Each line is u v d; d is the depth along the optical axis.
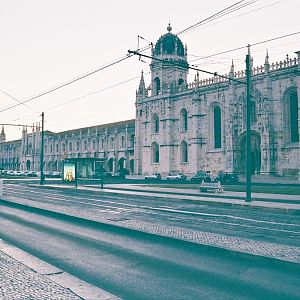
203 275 8.66
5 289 7.02
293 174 60.62
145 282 8.14
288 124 62.50
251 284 7.96
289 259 9.41
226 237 12.59
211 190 37.53
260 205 23.62
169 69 86.31
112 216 18.72
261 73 65.12
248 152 27.70
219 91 73.31
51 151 136.38
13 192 38.66
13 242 12.69
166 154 84.12
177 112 83.56
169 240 12.56
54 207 22.77
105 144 108.94
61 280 7.91
